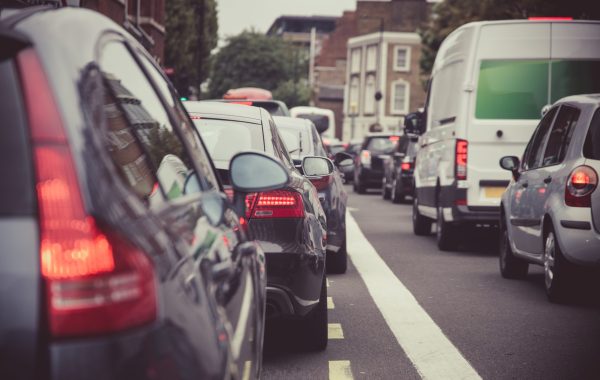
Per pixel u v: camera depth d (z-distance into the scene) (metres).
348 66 131.25
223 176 7.78
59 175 2.70
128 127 3.71
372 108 123.50
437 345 8.98
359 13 128.25
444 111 18.44
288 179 5.51
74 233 2.65
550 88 17.00
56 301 2.61
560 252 11.35
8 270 2.62
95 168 2.79
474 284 13.20
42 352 2.58
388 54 121.50
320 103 151.88
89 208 2.69
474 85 17.06
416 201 21.23
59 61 2.90
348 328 9.84
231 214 4.76
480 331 9.70
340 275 14.02
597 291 12.45
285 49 140.00
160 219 3.15
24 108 2.78
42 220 2.66
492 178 16.95
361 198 37.78
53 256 2.63
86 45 3.16
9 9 3.16
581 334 9.58
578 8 41.84
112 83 3.63
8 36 2.90
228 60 139.12
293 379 7.59
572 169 11.30
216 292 3.46
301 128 14.33
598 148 11.27
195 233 3.52
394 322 10.19
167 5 65.75
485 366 8.12
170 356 2.79
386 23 127.88
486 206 16.98
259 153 5.54
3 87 2.81
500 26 17.09
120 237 2.74
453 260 16.16
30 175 2.71
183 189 4.06
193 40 68.38
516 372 7.90
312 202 8.53
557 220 11.32
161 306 2.80
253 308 4.72
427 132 20.31
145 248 2.82
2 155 2.72
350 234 21.06
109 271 2.66
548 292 11.69
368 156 40.72
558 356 8.54
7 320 2.59
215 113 8.87
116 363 2.63
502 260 14.09
